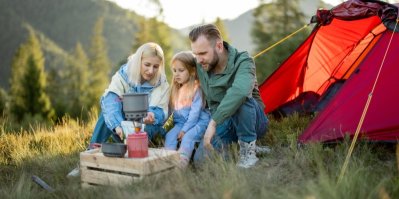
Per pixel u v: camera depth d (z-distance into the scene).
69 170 3.89
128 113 3.10
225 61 3.69
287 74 5.61
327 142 3.70
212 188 2.71
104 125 4.09
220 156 3.25
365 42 5.29
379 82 3.79
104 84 66.75
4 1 136.75
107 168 3.16
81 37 135.50
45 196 3.13
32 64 42.75
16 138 5.74
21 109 40.03
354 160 3.13
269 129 4.66
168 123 5.17
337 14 4.96
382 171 2.97
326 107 3.91
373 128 3.59
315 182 2.84
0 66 118.69
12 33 129.38
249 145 3.61
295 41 17.38
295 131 4.64
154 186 2.84
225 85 3.71
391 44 3.91
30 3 143.25
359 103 3.76
